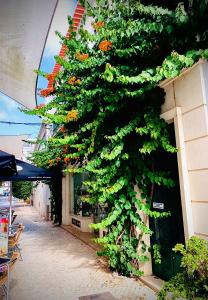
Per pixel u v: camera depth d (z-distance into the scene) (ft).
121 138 12.97
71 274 16.08
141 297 12.44
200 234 11.15
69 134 18.21
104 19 12.61
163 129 12.87
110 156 13.05
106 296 12.64
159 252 14.43
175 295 8.31
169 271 13.57
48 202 50.47
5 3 15.67
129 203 14.44
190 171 11.84
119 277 15.20
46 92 16.28
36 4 16.16
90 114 15.89
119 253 15.33
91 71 13.73
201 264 8.23
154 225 15.14
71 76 14.97
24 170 27.71
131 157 14.47
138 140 14.19
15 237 18.03
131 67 12.65
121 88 12.69
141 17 11.98
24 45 21.76
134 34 11.49
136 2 10.97
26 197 93.91
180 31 11.03
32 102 36.65
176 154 13.42
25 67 25.76
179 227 13.00
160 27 10.48
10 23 18.16
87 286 14.02
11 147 49.42
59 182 40.60
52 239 27.91
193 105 11.62
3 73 27.58
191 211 11.69
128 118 14.32
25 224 41.16
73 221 36.70
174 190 13.55
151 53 12.18
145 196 14.56
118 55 11.74
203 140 11.07
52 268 17.43
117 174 14.58
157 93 13.69
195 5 10.44
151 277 14.51
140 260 14.35
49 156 29.30
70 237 28.94
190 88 11.82
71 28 13.25
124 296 12.60
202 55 9.78
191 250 8.71
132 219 14.42
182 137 12.26
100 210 27.63
